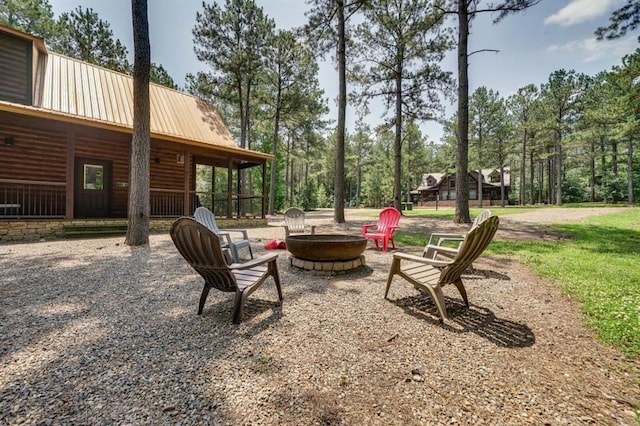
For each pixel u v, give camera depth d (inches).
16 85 315.6
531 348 80.7
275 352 77.0
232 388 62.0
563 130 871.1
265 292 127.9
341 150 427.5
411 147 1163.3
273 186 721.0
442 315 97.8
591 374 68.8
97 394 59.6
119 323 94.3
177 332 88.3
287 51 628.1
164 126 425.4
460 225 366.6
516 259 193.6
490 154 958.4
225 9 566.3
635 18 297.9
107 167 385.4
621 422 53.5
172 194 433.7
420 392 61.7
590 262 178.9
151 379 64.7
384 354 76.8
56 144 348.8
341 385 63.7
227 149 396.2
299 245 159.3
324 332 89.4
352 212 763.4
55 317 98.3
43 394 59.2
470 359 74.8
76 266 168.4
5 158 317.1
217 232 191.5
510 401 59.1
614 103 530.9
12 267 165.2
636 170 973.8
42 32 556.4
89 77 398.6
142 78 234.1
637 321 94.8
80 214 363.9
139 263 176.7
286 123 796.6
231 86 623.8
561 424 52.9
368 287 136.1
